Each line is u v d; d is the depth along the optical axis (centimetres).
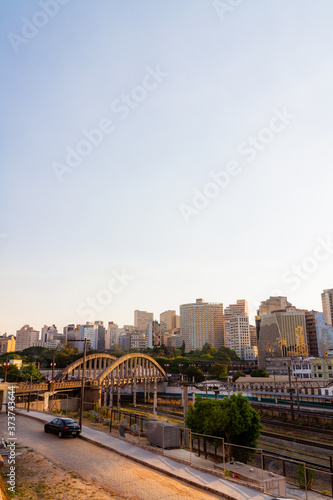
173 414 9262
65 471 1991
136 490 1748
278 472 3316
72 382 8694
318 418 6669
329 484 3070
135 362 13100
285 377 11456
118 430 3244
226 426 3378
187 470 2109
